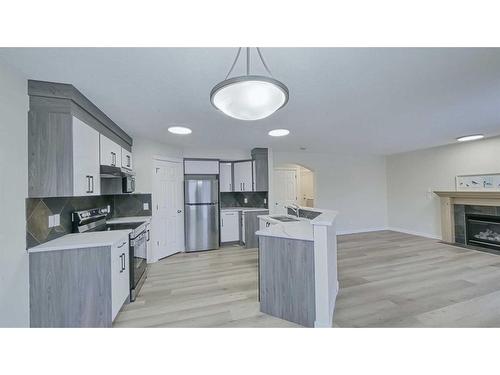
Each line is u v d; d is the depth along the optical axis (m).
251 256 4.57
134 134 3.84
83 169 2.24
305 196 8.44
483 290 2.89
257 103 1.23
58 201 2.32
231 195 5.89
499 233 4.78
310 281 2.15
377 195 7.06
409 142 4.91
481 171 4.92
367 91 2.25
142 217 4.04
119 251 2.35
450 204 5.45
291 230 2.50
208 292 2.96
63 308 1.98
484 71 1.88
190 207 4.93
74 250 2.01
